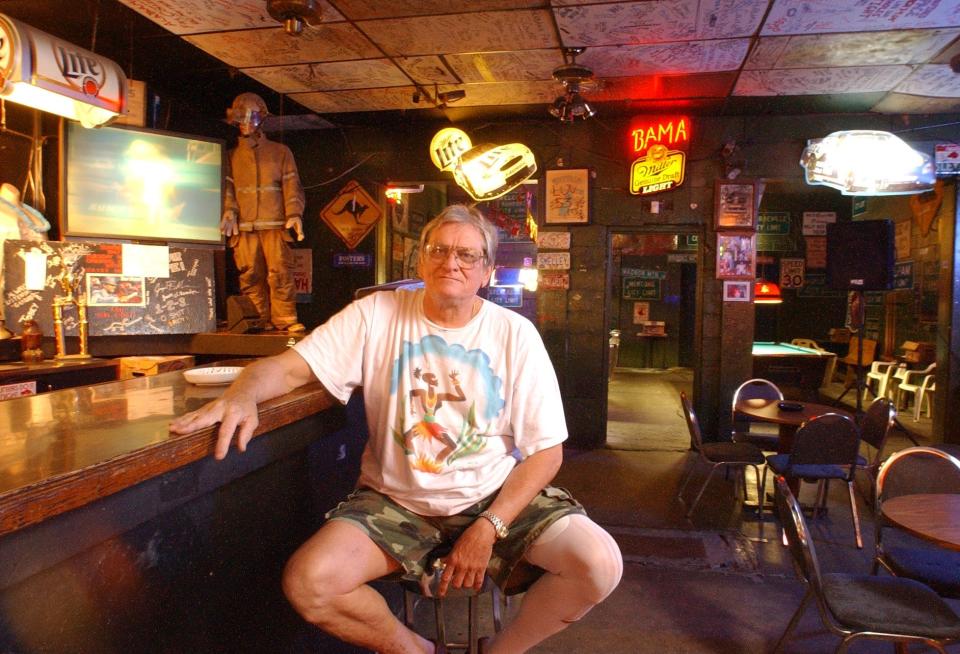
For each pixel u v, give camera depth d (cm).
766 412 477
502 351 181
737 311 648
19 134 504
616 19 408
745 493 479
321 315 715
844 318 1130
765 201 1147
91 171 431
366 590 158
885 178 600
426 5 391
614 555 163
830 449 387
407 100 591
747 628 308
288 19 370
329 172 701
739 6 388
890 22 408
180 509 149
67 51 339
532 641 177
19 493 93
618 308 1340
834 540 411
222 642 167
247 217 483
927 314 849
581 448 664
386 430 178
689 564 379
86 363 374
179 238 456
